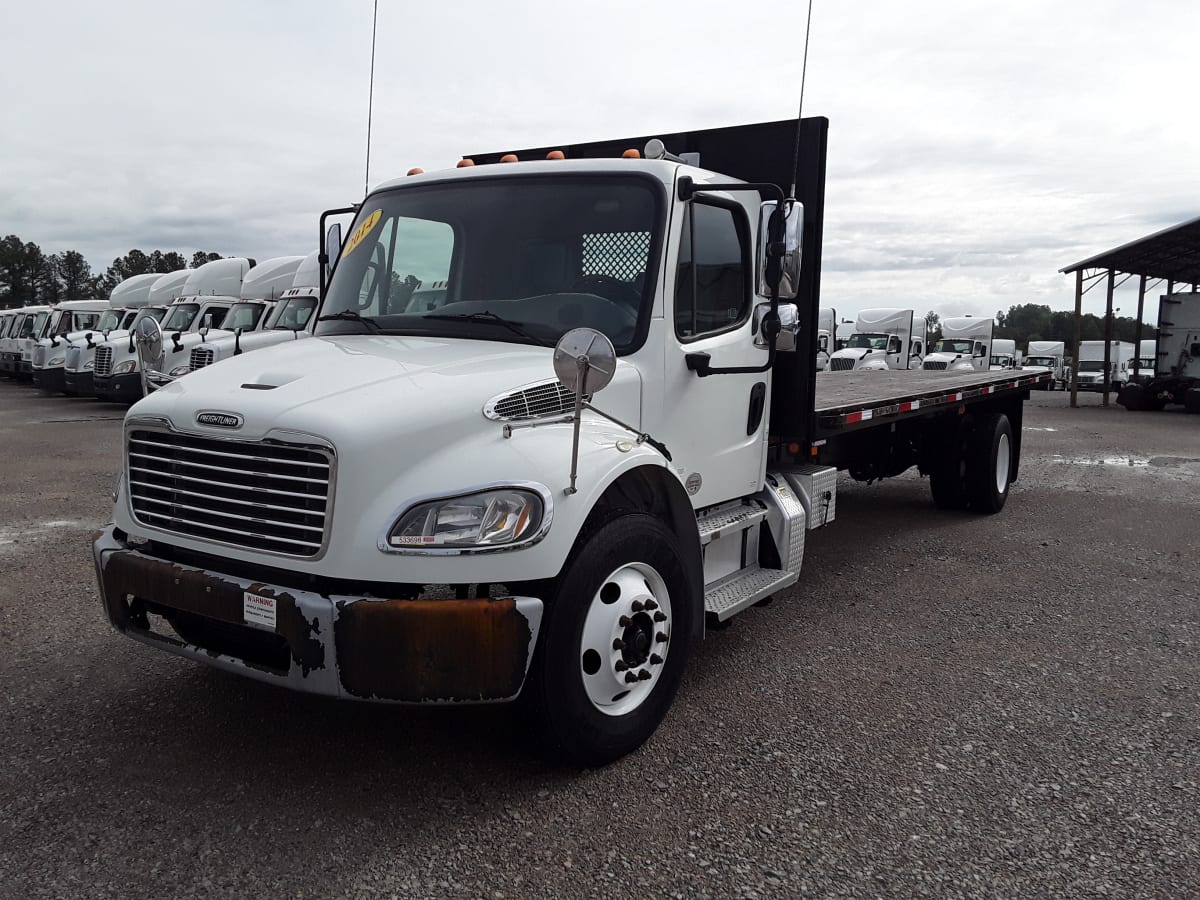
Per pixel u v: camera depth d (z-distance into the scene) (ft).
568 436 11.18
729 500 15.52
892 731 13.07
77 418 59.36
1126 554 24.13
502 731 12.72
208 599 10.53
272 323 57.52
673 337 13.42
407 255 14.60
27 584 19.60
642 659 11.86
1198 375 81.56
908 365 112.37
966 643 16.98
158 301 83.20
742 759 12.10
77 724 12.74
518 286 13.71
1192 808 11.02
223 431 10.61
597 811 10.72
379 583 10.18
